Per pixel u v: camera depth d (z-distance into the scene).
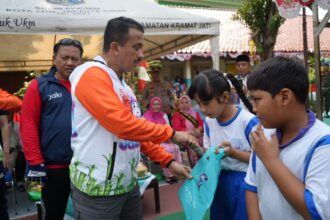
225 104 1.97
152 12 4.73
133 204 2.03
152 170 5.95
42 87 2.66
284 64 1.17
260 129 1.26
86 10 4.40
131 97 1.93
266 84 1.17
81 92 1.73
